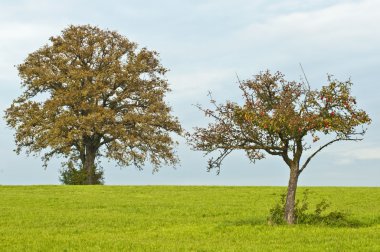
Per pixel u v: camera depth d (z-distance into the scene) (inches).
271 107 1106.7
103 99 2642.7
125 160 2556.6
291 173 1133.7
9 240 1008.9
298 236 1001.5
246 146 1104.2
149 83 2701.8
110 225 1230.3
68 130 2472.9
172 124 2632.9
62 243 973.2
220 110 1120.2
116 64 2586.1
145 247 916.0
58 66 2598.4
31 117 2544.3
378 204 1633.9
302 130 1054.4
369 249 853.2
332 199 1755.7
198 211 1476.4
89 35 2679.6
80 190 2095.2
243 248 893.8
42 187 2212.1
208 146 1114.1
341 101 1062.4
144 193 2003.0
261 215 1373.0
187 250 880.9
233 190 2098.9
